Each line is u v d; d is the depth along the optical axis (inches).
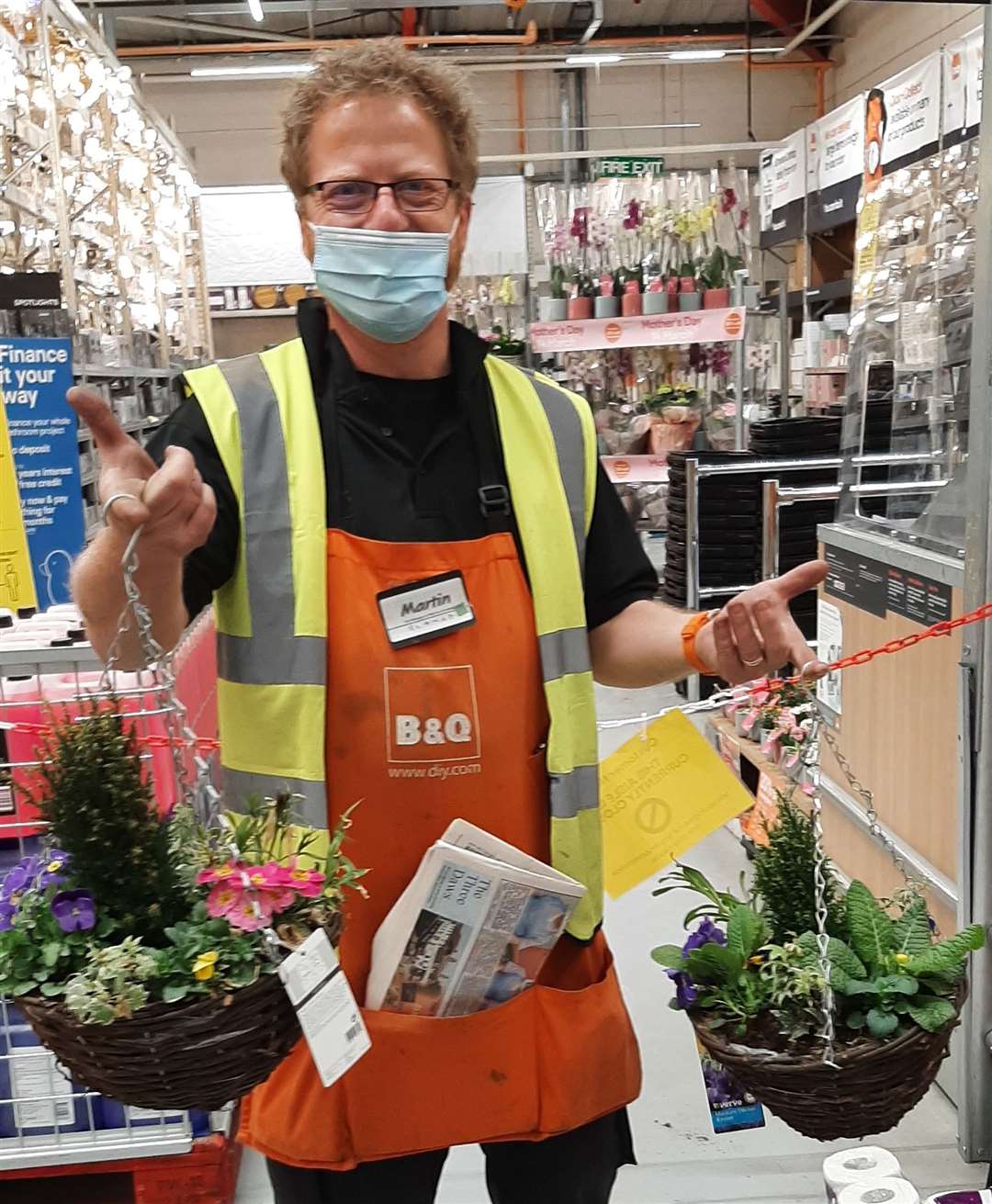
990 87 76.7
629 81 447.8
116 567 40.8
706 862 139.2
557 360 310.7
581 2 395.9
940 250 113.0
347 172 49.2
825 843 123.3
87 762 41.2
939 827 96.3
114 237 246.2
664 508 285.9
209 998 38.6
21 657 71.7
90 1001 37.6
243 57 423.2
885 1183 52.4
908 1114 92.0
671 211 254.5
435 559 50.4
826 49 434.3
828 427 191.9
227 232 428.1
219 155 447.8
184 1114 78.1
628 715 200.2
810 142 338.3
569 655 52.4
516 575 51.8
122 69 247.3
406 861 50.8
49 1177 86.7
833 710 120.6
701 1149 87.8
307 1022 38.6
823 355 312.8
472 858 46.4
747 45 390.9
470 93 53.1
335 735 49.7
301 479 49.7
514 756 51.5
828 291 331.9
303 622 48.6
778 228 371.2
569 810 51.9
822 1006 46.4
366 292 49.0
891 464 123.1
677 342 248.1
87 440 168.9
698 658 52.4
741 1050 46.1
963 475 98.5
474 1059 50.9
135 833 41.3
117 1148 77.7
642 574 58.9
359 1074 50.5
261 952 39.8
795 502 183.0
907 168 123.0
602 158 412.8
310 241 52.9
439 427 52.5
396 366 52.2
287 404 50.9
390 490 51.0
